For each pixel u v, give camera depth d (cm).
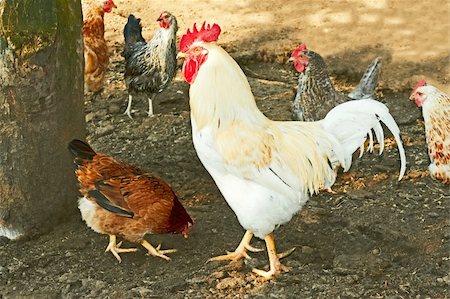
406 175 723
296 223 645
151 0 1119
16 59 554
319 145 567
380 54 953
